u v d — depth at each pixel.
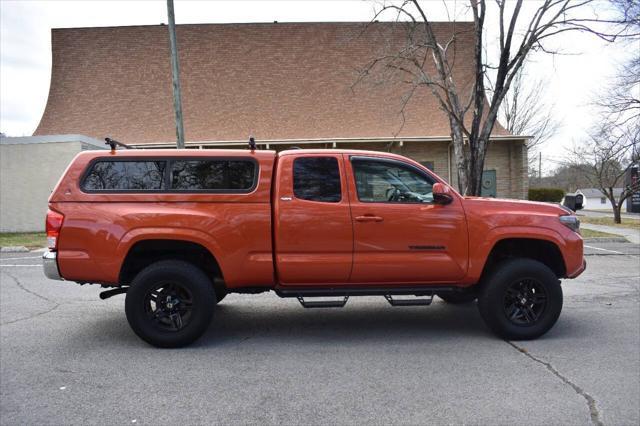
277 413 3.24
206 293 4.54
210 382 3.77
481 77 12.57
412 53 14.87
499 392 3.55
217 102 21.25
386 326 5.39
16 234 15.08
